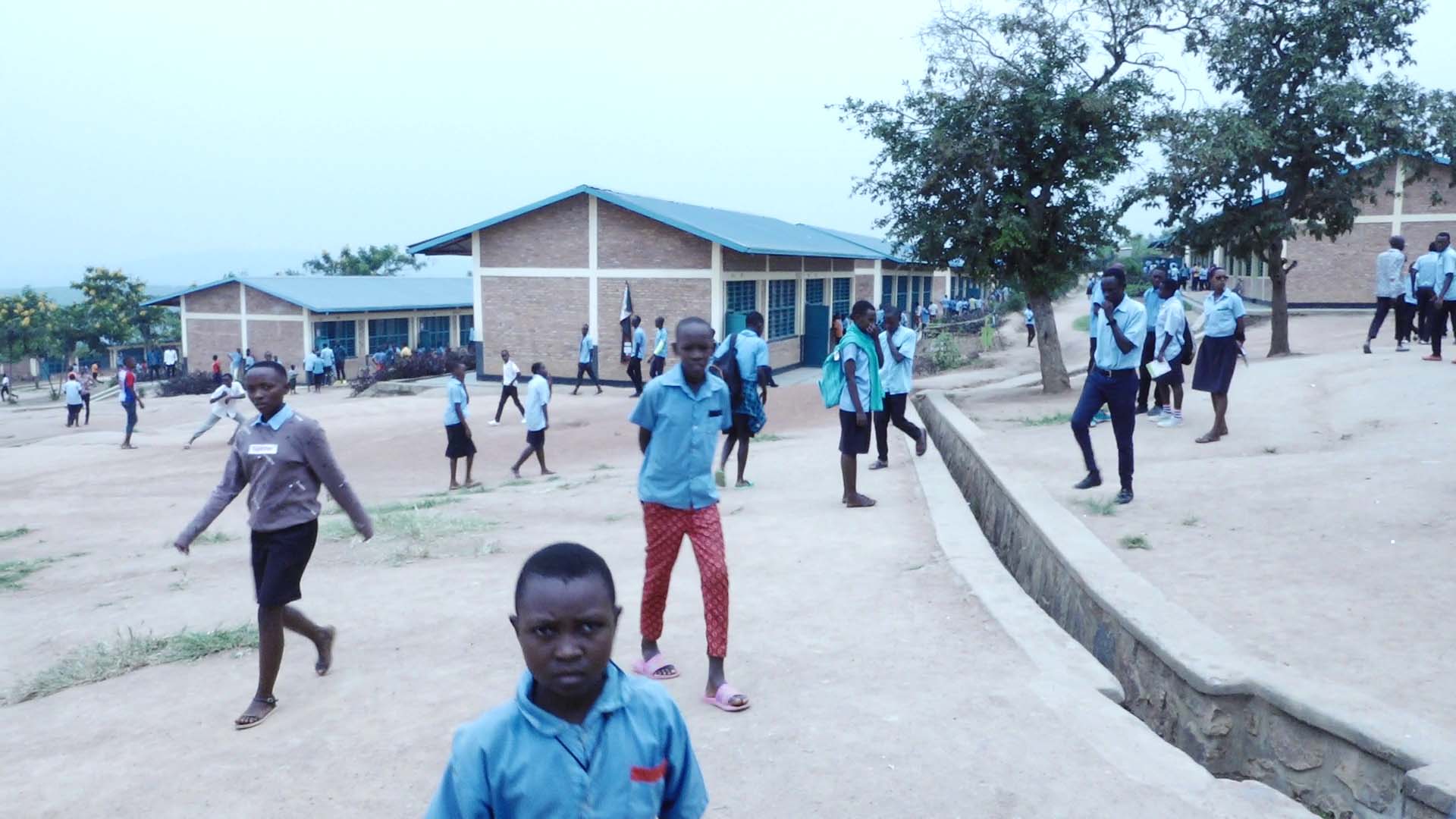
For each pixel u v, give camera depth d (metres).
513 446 19.19
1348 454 9.45
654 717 2.14
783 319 33.09
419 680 5.59
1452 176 18.61
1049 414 15.20
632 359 26.23
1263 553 6.79
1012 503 8.68
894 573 7.07
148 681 5.97
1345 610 5.62
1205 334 11.16
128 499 15.84
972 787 3.91
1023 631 5.65
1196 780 3.88
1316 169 19.11
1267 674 4.56
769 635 5.91
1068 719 4.46
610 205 29.08
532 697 2.08
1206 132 17.25
